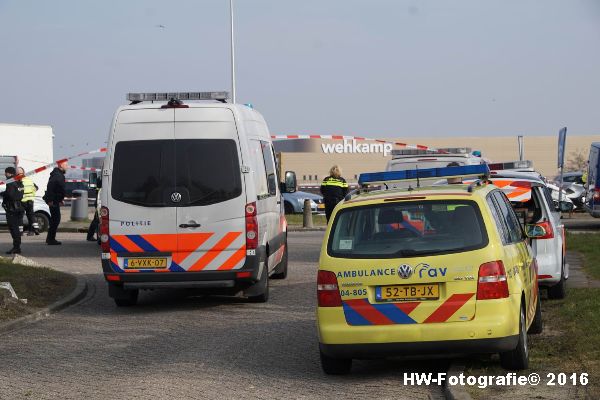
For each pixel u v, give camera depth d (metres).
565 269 18.30
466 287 10.52
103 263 17.27
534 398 9.49
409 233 10.86
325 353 10.91
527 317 11.65
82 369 12.24
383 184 13.00
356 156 116.75
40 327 15.91
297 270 23.42
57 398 10.58
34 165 58.97
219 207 17.11
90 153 32.16
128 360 12.77
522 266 11.63
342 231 11.09
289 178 21.78
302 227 39.16
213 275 17.06
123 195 17.20
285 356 12.73
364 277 10.72
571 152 124.00
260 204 17.78
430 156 26.02
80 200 44.75
